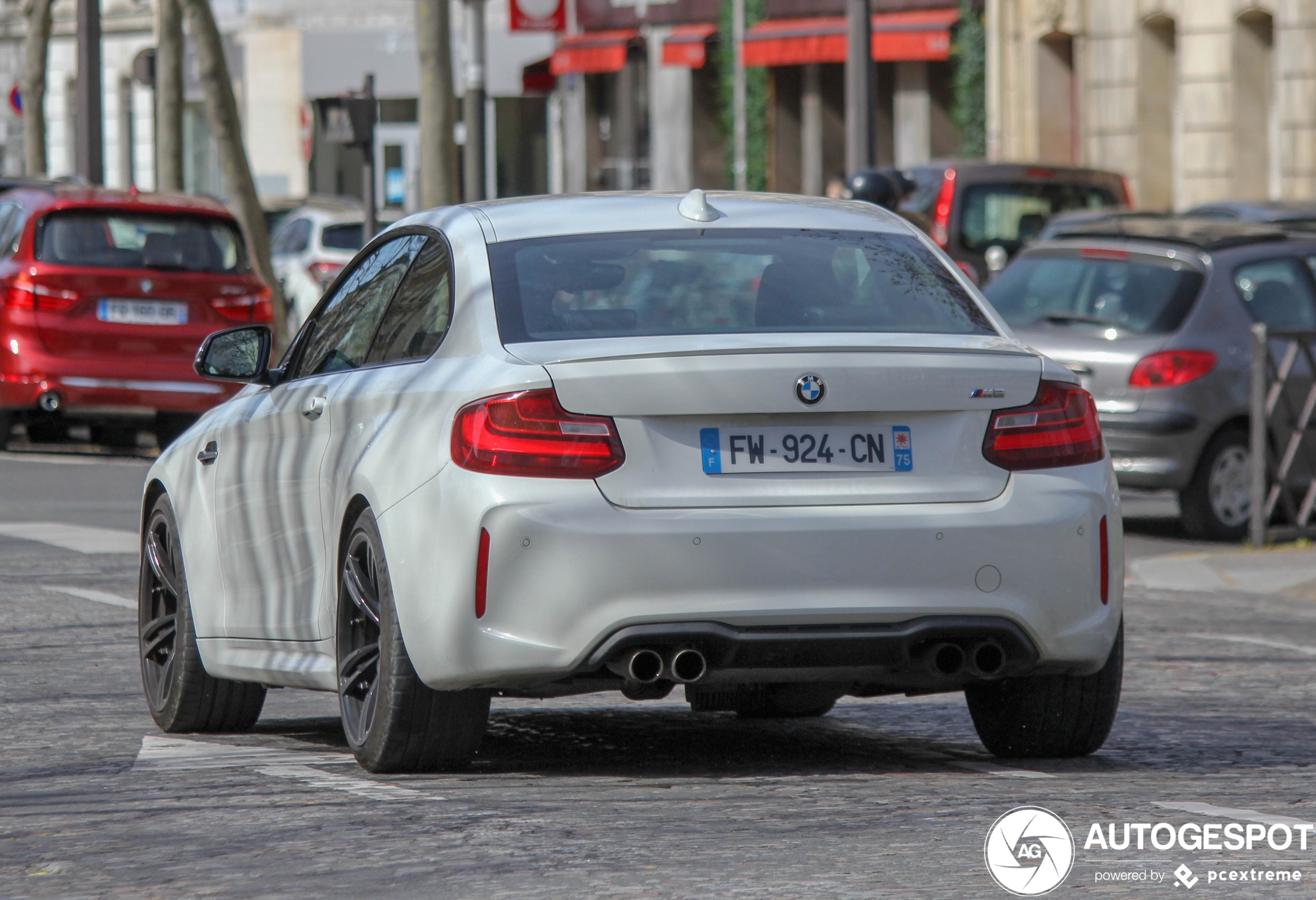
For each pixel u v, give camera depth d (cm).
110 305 4206
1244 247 3447
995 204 5353
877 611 1357
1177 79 7750
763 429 1365
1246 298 3412
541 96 10656
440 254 1532
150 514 1834
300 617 1551
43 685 1938
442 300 1486
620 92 10081
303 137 11125
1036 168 5416
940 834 1230
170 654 1753
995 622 1383
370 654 1452
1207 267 3403
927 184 5403
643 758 1555
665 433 1355
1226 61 7562
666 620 1337
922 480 1382
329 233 6806
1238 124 7562
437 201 5584
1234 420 3391
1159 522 3666
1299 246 3509
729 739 1661
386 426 1436
